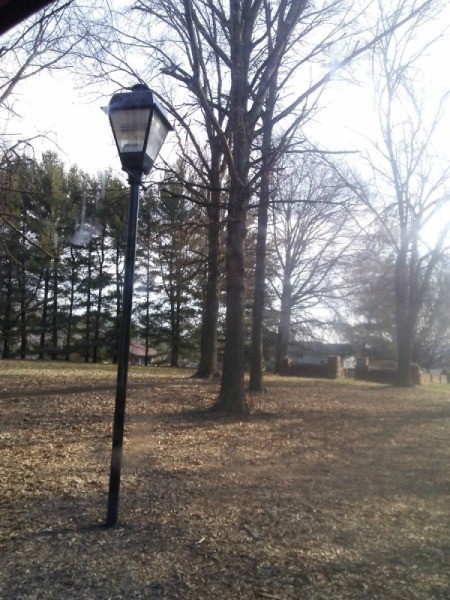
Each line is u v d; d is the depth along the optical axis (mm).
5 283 41281
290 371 32438
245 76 13383
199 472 8211
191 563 5082
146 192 24266
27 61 13336
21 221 20641
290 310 43156
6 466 8188
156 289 43375
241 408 13648
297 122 14250
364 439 11352
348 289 41719
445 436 12000
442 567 5164
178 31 12977
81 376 21953
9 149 14688
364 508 6855
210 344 23609
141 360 51750
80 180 24453
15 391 16562
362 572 5012
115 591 4535
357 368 30938
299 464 8992
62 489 7117
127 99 6047
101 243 39531
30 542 5430
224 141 12453
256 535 5781
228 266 13820
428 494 7531
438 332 50594
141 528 5875
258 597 4508
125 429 11203
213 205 13047
